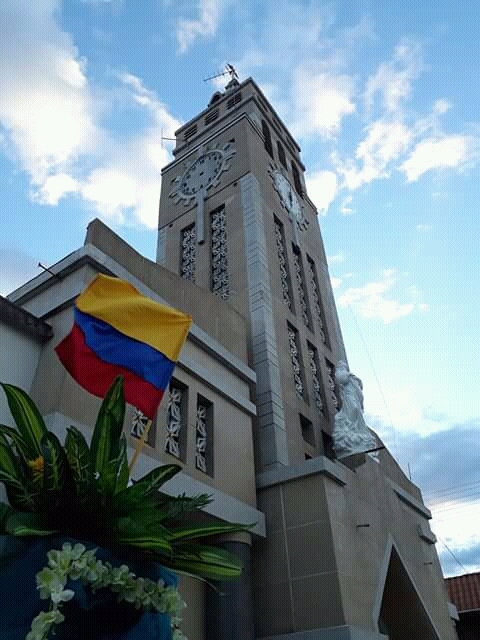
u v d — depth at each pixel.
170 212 22.61
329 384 18.31
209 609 9.77
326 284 22.70
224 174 21.55
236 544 10.48
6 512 3.78
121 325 5.71
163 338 5.82
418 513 17.81
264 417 13.71
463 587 23.52
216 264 19.03
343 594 10.16
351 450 14.00
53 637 3.15
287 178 24.11
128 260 10.80
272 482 12.12
